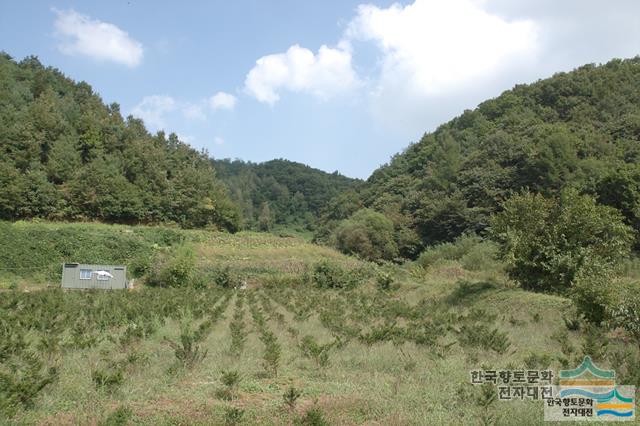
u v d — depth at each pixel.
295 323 17.36
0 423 6.51
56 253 39.97
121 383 8.28
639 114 58.25
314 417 6.41
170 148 80.75
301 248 52.50
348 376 9.66
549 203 22.31
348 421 6.87
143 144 70.62
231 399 8.00
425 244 57.50
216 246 50.09
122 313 18.30
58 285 35.09
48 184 53.44
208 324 15.16
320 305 23.73
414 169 85.62
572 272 20.41
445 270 35.16
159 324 16.44
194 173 71.31
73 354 10.88
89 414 6.94
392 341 12.94
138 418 6.89
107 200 56.91
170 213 63.88
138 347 12.16
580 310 14.48
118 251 42.50
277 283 36.28
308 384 9.02
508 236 22.28
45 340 11.31
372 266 40.56
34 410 7.23
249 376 9.55
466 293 23.92
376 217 58.06
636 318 11.67
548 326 16.03
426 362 10.55
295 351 12.05
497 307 20.48
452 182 63.69
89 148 65.06
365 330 15.98
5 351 10.62
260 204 116.62
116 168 63.28
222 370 9.02
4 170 50.94
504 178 55.53
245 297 28.03
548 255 20.98
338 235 59.53
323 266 37.12
